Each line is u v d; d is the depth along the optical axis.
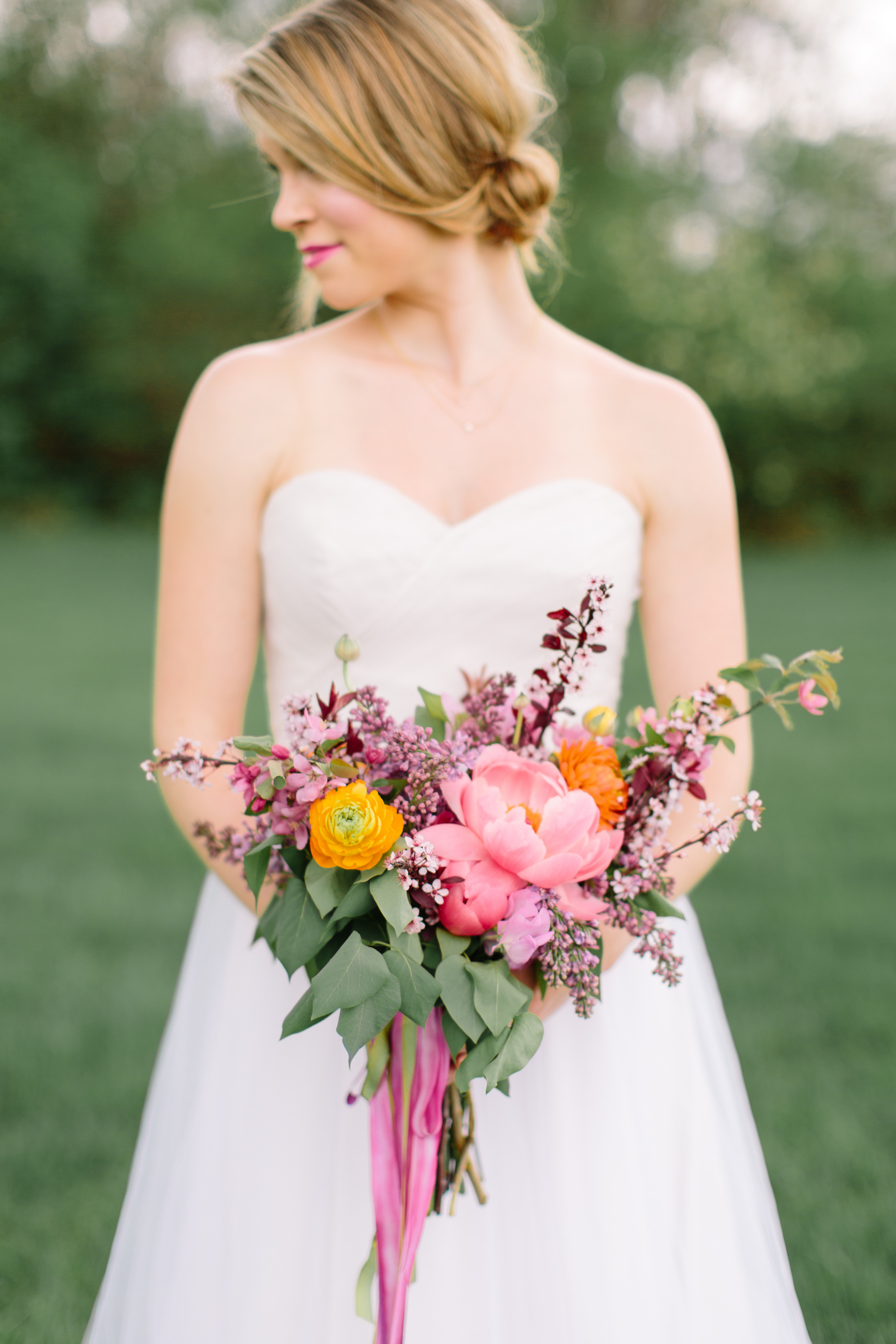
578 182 16.62
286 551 1.48
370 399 1.54
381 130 1.39
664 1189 1.51
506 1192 1.41
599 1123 1.44
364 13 1.39
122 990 3.41
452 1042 1.15
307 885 1.12
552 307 15.70
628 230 16.19
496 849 1.10
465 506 1.53
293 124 1.39
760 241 17.02
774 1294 1.54
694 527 1.56
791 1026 3.21
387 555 1.46
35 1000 3.33
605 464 1.55
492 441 1.55
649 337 15.71
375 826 1.08
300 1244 1.40
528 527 1.49
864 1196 2.50
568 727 1.28
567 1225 1.40
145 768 1.14
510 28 1.54
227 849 1.34
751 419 16.23
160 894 4.13
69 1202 2.48
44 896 4.08
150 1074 2.96
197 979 1.65
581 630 1.24
